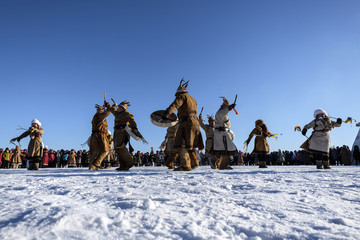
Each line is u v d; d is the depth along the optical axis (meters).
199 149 6.12
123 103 7.39
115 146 7.14
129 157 7.32
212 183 3.24
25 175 5.29
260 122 9.41
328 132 7.22
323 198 2.22
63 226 1.32
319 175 4.40
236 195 2.35
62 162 20.62
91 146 7.77
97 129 7.76
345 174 4.58
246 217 1.60
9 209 1.73
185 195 2.32
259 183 3.24
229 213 1.69
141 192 2.52
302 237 1.28
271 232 1.34
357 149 19.28
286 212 1.74
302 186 2.95
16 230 1.26
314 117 7.44
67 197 2.28
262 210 1.81
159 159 20.23
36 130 8.76
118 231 1.30
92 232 1.27
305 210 1.79
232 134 8.19
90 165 7.69
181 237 1.26
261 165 9.21
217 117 7.34
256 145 9.35
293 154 23.38
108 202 1.97
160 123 6.12
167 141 8.83
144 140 7.09
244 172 5.29
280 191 2.56
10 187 3.12
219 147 7.23
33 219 1.41
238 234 1.34
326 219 1.59
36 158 8.64
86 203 1.95
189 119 5.93
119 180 3.71
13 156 17.64
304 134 7.36
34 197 2.22
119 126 7.17
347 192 2.51
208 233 1.30
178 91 6.03
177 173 5.00
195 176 4.24
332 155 19.97
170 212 1.67
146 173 5.20
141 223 1.44
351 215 1.71
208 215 1.65
